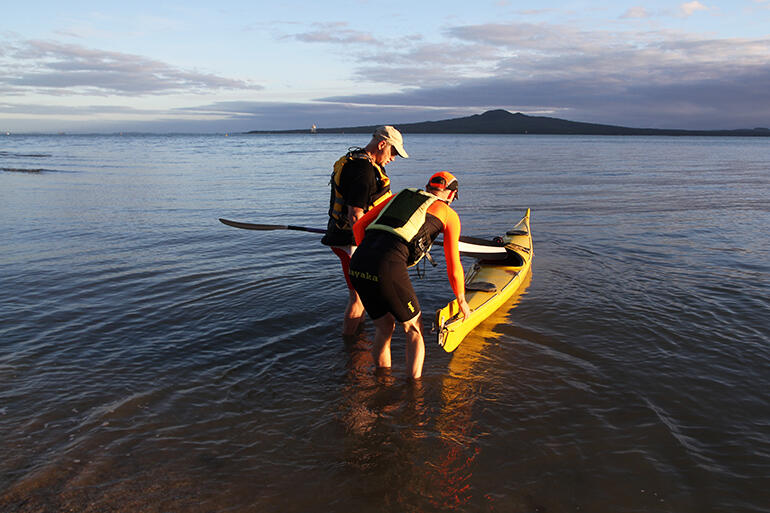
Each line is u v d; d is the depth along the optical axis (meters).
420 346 3.45
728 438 2.76
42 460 2.54
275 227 4.59
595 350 3.92
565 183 17.34
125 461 2.55
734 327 4.29
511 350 3.96
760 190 15.05
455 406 3.14
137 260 6.64
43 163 29.16
